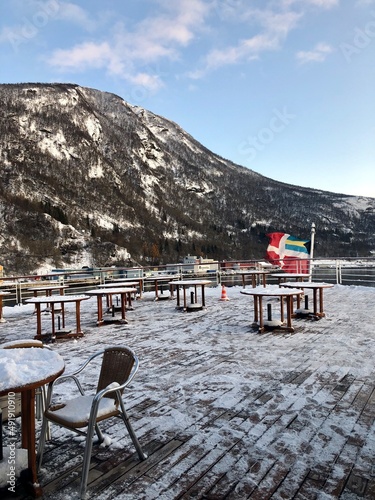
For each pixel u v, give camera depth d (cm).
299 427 271
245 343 541
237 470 217
